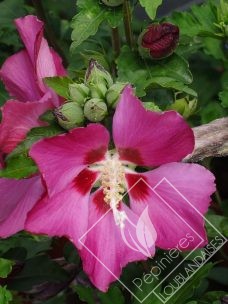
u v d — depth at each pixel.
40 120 0.24
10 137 0.24
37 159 0.21
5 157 0.25
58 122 0.23
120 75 0.28
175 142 0.22
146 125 0.22
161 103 0.28
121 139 0.23
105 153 0.23
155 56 0.28
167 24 0.27
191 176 0.23
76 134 0.21
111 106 0.23
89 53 0.29
